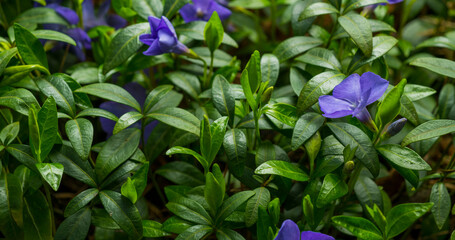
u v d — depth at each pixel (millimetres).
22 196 335
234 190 391
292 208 365
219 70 393
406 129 384
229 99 347
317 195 331
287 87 405
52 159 329
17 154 323
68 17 417
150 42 368
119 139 341
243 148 335
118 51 369
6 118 359
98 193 329
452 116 382
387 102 311
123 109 415
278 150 347
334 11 367
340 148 338
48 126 313
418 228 413
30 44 347
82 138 323
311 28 416
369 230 320
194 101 420
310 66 382
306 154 383
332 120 355
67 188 419
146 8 394
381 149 324
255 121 338
